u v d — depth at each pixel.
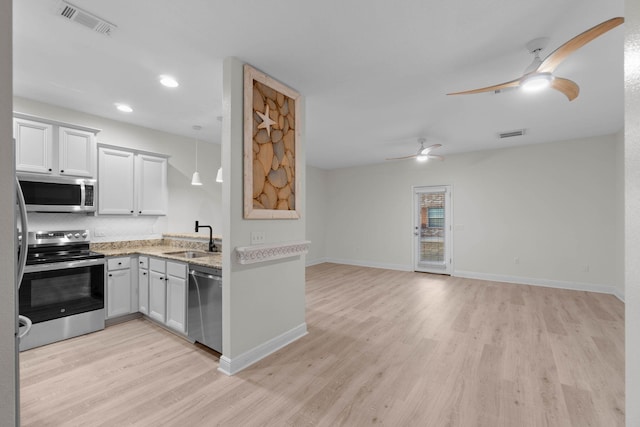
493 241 5.58
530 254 5.23
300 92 2.99
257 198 2.51
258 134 2.53
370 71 2.57
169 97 3.12
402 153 5.90
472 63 2.44
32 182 2.91
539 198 5.16
